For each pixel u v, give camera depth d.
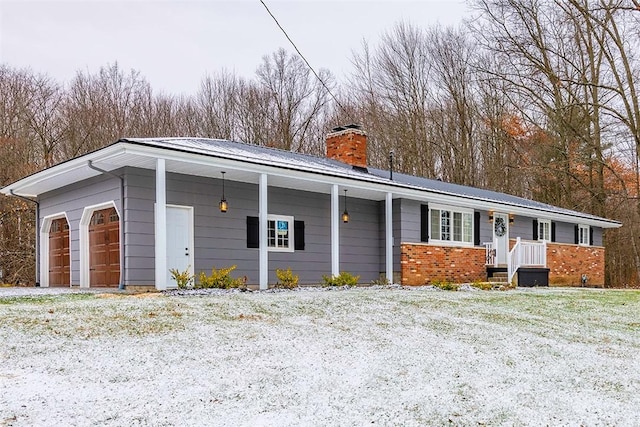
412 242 15.34
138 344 5.37
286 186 13.49
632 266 27.78
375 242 15.82
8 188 13.64
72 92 27.98
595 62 25.52
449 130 30.36
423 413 3.88
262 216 11.34
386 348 5.88
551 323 8.38
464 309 9.30
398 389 4.41
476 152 30.52
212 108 33.34
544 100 25.33
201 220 12.01
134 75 31.67
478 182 30.42
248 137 32.94
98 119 27.33
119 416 3.53
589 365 5.65
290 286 11.76
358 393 4.25
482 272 17.27
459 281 16.38
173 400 3.88
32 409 3.57
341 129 16.86
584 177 27.17
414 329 7.11
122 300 8.23
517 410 4.06
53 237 14.08
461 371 5.09
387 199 14.13
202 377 4.44
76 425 3.35
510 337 6.96
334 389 4.32
